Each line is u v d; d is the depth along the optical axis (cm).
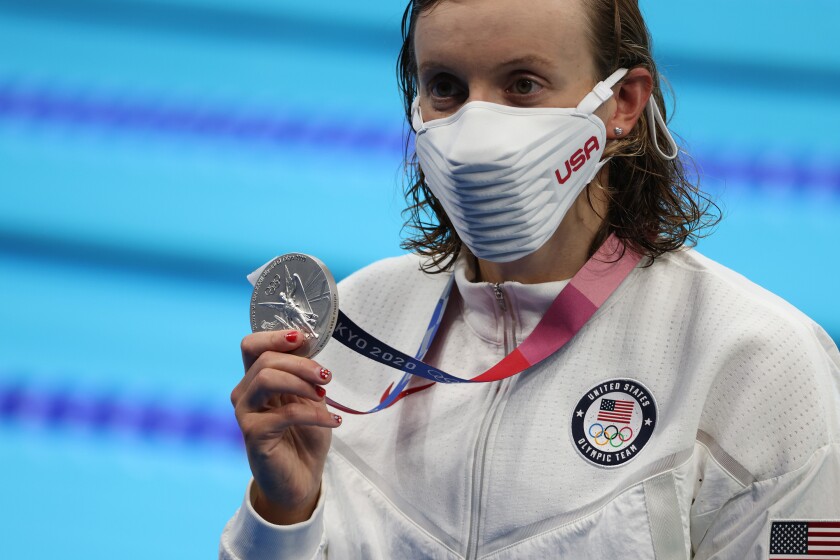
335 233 1677
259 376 512
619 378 541
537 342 554
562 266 571
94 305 1537
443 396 577
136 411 1366
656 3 2303
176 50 2155
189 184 1811
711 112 1906
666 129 579
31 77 2053
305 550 548
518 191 516
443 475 553
